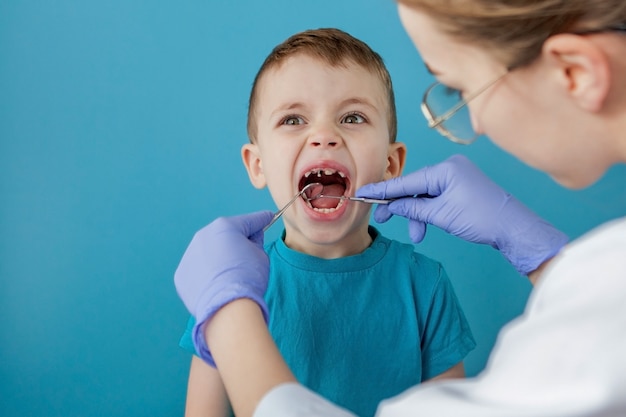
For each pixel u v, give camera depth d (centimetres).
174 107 193
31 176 190
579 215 195
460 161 128
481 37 77
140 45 192
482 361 195
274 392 80
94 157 191
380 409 75
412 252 151
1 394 187
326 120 135
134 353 190
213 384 145
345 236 140
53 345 188
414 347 142
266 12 195
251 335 92
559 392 61
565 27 75
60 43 191
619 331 60
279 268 144
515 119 81
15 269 189
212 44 194
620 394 59
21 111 190
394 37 195
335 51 137
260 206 194
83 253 190
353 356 140
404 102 195
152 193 192
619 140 78
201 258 112
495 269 195
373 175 137
